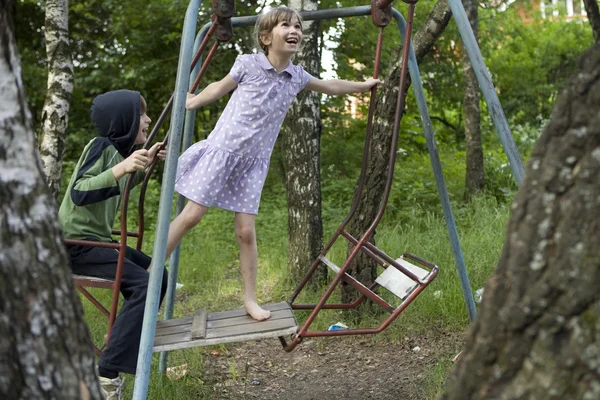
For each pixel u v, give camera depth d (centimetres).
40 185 147
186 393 405
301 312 537
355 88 352
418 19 1034
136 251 362
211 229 833
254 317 331
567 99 147
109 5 1061
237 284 641
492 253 584
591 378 132
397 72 517
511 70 1570
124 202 313
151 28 1078
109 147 330
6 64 144
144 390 296
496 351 145
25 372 139
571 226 138
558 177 142
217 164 324
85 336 152
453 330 490
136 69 1095
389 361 456
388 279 350
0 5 143
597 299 134
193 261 709
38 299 142
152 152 341
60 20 584
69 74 588
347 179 980
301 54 589
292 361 471
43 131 584
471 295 400
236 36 984
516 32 1327
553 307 138
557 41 1683
